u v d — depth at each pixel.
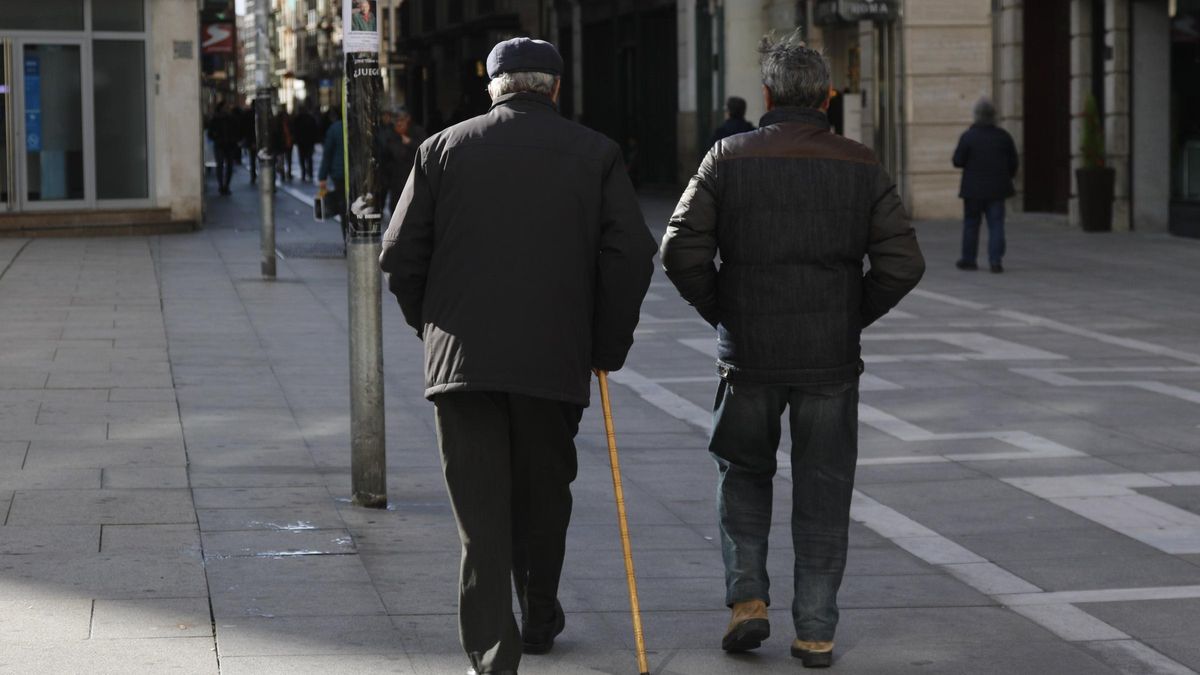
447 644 5.82
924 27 28.91
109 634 5.82
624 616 6.29
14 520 7.52
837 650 5.91
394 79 76.56
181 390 11.48
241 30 130.38
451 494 5.36
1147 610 6.46
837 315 5.70
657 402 11.55
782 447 9.81
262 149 19.23
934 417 10.86
